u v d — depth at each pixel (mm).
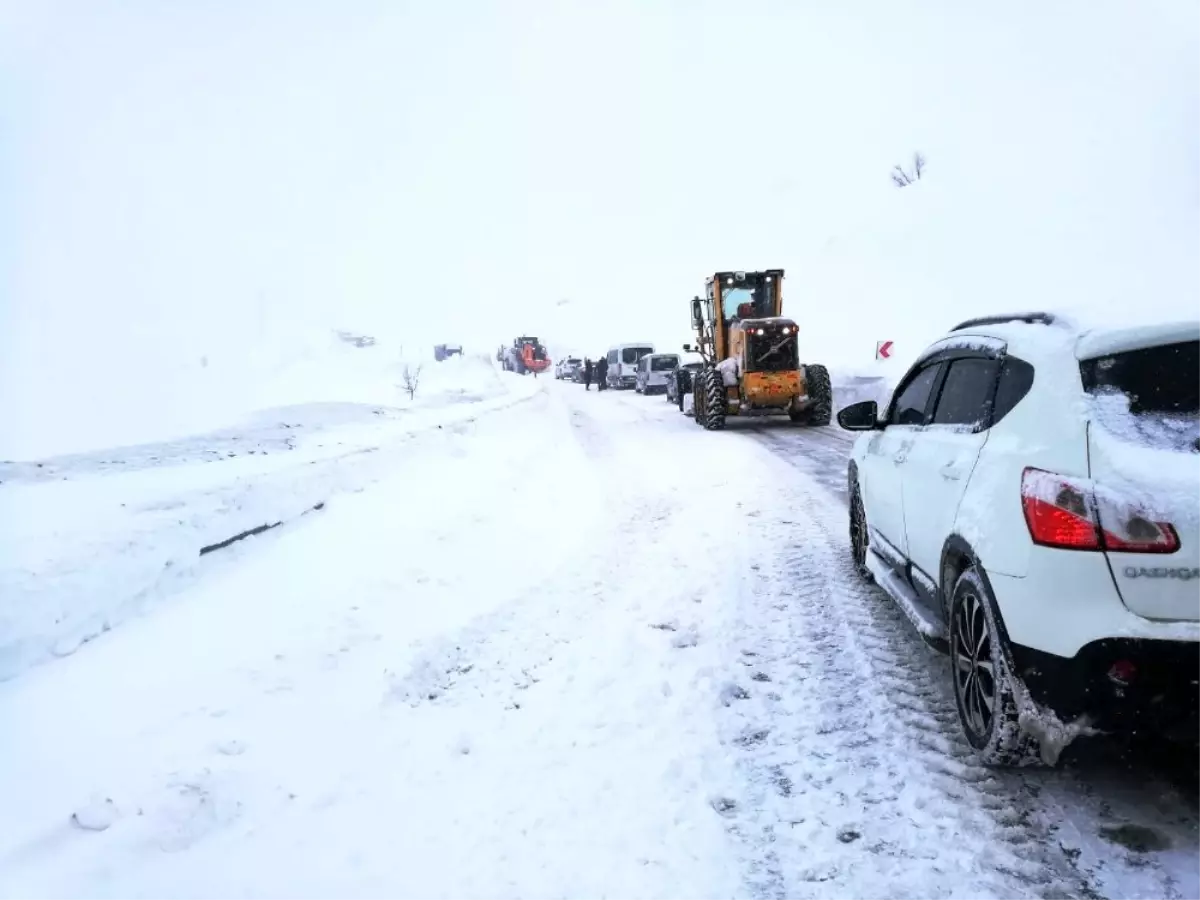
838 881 2715
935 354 4520
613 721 3934
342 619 5203
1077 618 2666
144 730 3693
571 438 15641
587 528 7895
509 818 3146
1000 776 3264
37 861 2760
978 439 3439
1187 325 2857
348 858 2900
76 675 4203
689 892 2695
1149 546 2559
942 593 3697
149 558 5277
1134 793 3096
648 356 29578
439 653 4785
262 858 2896
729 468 11055
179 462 9094
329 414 14188
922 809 3082
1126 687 2621
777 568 6234
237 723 3812
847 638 4793
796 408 15977
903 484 4391
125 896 2656
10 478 7863
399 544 6914
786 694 4125
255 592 5578
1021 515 2883
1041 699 2799
